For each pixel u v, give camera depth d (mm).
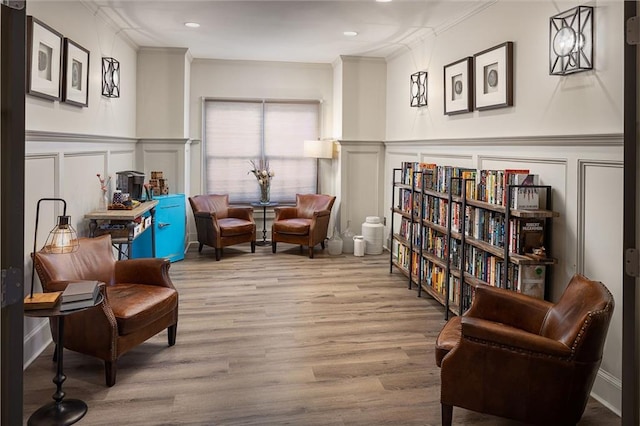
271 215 7277
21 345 1568
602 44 2662
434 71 5086
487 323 2236
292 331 3660
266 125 7105
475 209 3656
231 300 4414
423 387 2791
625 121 1789
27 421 2383
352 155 6828
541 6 3240
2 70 1479
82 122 4078
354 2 4211
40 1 3229
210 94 6902
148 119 6297
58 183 3490
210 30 5262
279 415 2477
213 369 3002
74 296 2451
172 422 2402
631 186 1776
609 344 2619
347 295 4609
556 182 3064
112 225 4121
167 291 3244
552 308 2459
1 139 1484
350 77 6691
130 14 4613
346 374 2949
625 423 1821
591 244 2758
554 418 2123
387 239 6797
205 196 6516
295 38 5582
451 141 4590
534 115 3328
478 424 2430
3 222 1495
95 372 2934
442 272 4246
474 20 4211
